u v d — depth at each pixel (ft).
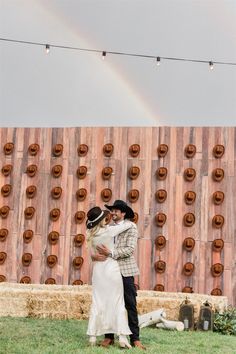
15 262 45.11
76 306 33.47
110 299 23.12
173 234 43.32
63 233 44.91
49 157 46.14
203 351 24.35
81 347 23.35
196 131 44.32
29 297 33.94
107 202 44.65
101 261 23.41
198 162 43.91
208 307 31.91
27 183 46.09
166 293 38.22
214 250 42.55
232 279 42.04
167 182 44.06
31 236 45.11
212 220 42.96
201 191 43.50
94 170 45.34
